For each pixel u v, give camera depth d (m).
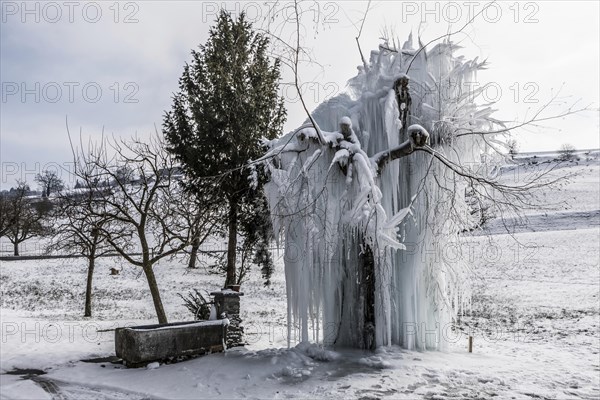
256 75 16.55
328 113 12.13
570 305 21.22
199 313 14.14
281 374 9.23
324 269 11.19
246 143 15.36
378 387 8.38
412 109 12.12
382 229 10.34
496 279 28.47
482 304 21.84
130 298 25.86
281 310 21.91
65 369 9.94
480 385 8.60
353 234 11.23
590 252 34.53
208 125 15.17
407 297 11.59
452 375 9.18
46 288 28.92
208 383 8.77
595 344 13.71
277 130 16.91
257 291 27.34
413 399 7.75
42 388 8.54
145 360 10.05
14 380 9.09
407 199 12.03
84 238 18.61
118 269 35.59
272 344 13.25
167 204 15.36
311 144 11.55
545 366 10.36
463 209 11.83
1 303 24.36
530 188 10.94
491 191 11.72
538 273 29.62
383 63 12.70
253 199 14.45
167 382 8.86
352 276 11.49
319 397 7.93
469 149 12.02
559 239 39.41
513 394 8.10
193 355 10.84
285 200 10.96
